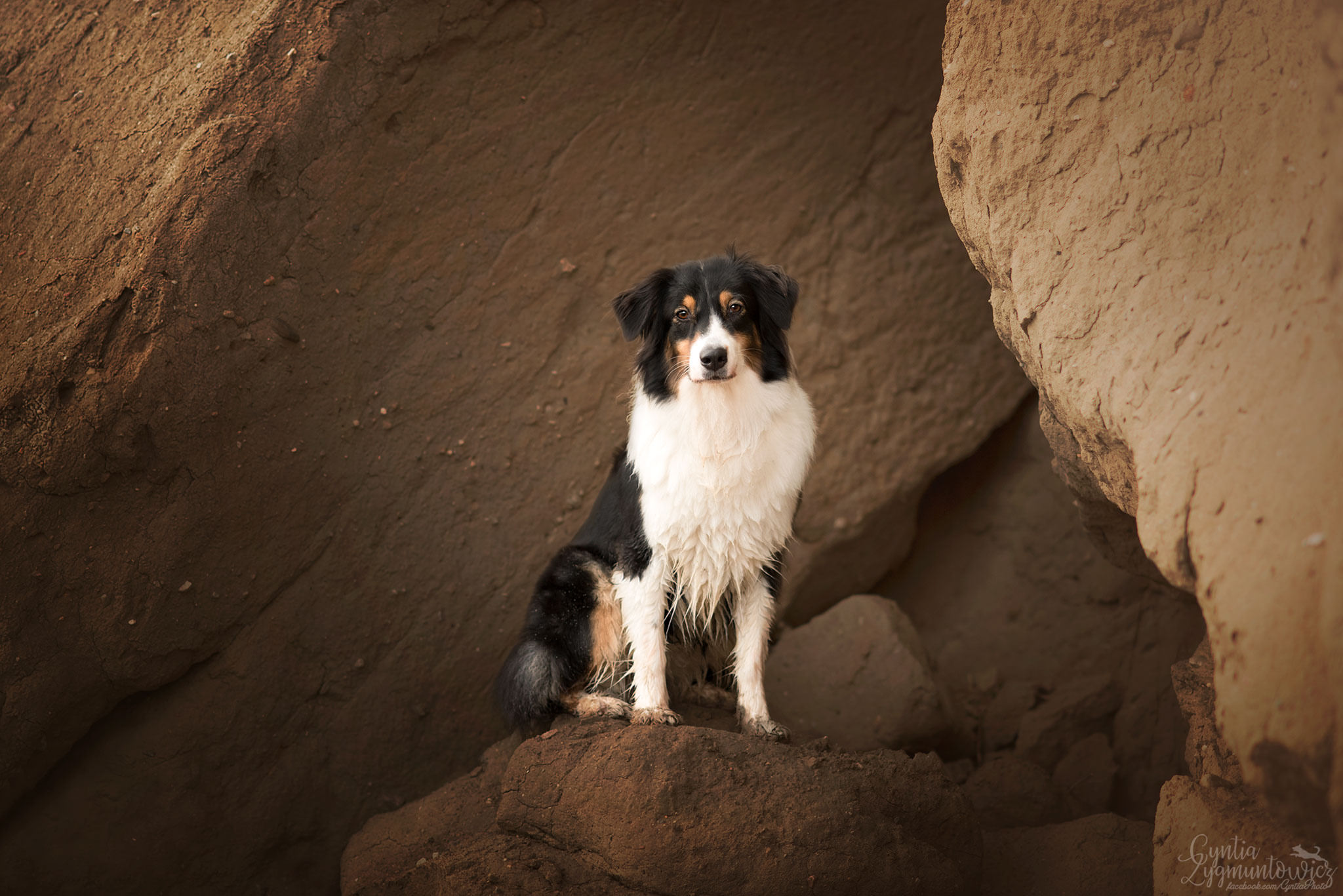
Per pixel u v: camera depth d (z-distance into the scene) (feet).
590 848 12.33
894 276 21.97
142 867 15.72
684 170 20.13
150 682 15.65
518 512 19.02
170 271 14.78
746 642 14.42
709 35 19.58
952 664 22.89
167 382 14.74
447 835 14.16
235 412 15.81
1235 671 8.23
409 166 17.40
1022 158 11.85
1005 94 12.09
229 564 16.10
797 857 11.74
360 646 17.58
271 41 15.93
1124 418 10.32
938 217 22.27
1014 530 23.71
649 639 13.98
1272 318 9.02
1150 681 19.76
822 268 21.45
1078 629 22.02
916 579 24.40
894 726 18.62
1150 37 11.02
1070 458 13.82
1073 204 11.41
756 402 13.97
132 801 15.76
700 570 14.16
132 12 16.76
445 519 18.38
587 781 12.21
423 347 18.11
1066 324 11.21
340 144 16.48
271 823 16.63
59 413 14.19
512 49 17.93
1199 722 12.05
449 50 17.31
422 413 18.15
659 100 19.61
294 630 16.97
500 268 18.76
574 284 19.53
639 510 14.10
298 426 16.70
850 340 21.65
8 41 16.56
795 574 21.34
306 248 16.47
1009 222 11.94
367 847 14.80
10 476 14.08
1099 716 19.75
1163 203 10.61
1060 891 13.85
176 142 15.37
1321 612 7.52
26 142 15.81
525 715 14.43
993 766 17.93
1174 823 11.09
